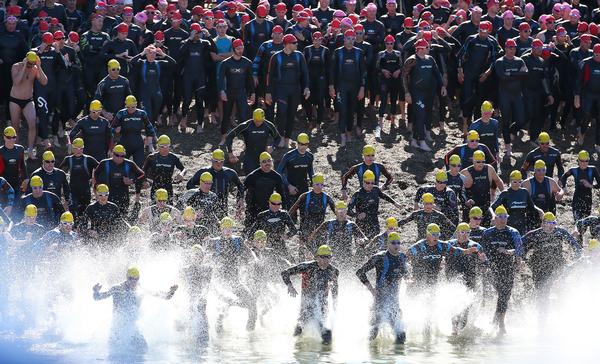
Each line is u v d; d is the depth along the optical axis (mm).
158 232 48812
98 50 61344
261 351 42594
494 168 54469
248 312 46406
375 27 63531
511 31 64125
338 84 60125
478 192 52000
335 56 59906
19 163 52562
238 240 46281
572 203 54531
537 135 62344
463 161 53812
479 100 61531
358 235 48812
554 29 64500
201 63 60938
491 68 60312
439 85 60625
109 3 65000
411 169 59250
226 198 51531
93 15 61438
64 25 64875
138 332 42531
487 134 56000
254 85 60219
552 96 63094
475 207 47938
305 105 62469
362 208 50844
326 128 63625
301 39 62375
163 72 61000
